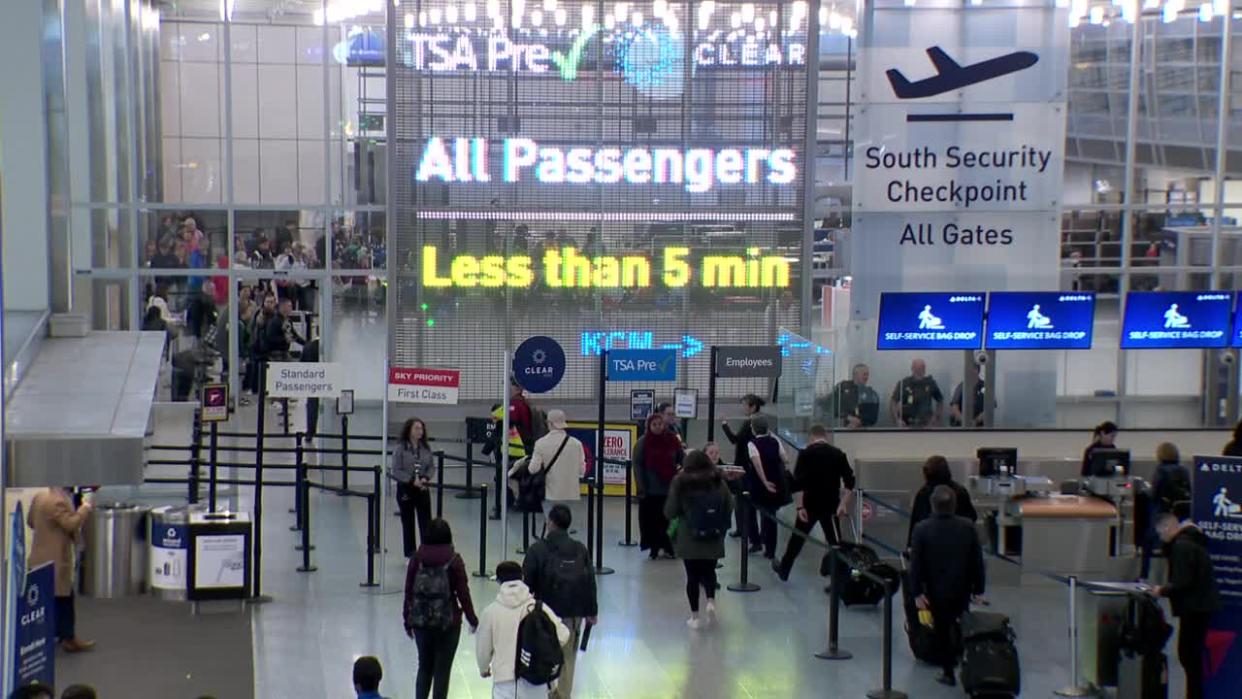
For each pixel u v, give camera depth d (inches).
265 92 829.2
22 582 408.2
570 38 805.2
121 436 487.8
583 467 644.7
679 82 812.6
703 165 816.9
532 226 810.2
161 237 828.0
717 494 543.8
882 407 814.5
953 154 799.1
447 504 767.7
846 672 495.2
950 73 794.2
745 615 566.3
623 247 817.5
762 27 816.3
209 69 830.5
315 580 612.4
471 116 802.8
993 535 692.7
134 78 828.0
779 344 789.2
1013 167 799.7
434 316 809.5
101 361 594.9
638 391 725.9
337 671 490.6
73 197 812.0
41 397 537.0
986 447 763.4
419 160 802.2
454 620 436.1
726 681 484.1
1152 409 855.7
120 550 590.2
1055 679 496.1
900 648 525.0
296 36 829.8
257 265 836.0
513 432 740.0
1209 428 819.4
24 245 634.8
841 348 824.9
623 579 623.8
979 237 803.4
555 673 395.2
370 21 831.7
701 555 542.3
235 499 754.8
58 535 510.0
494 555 654.5
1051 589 627.5
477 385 814.5
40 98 627.5
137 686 474.3
